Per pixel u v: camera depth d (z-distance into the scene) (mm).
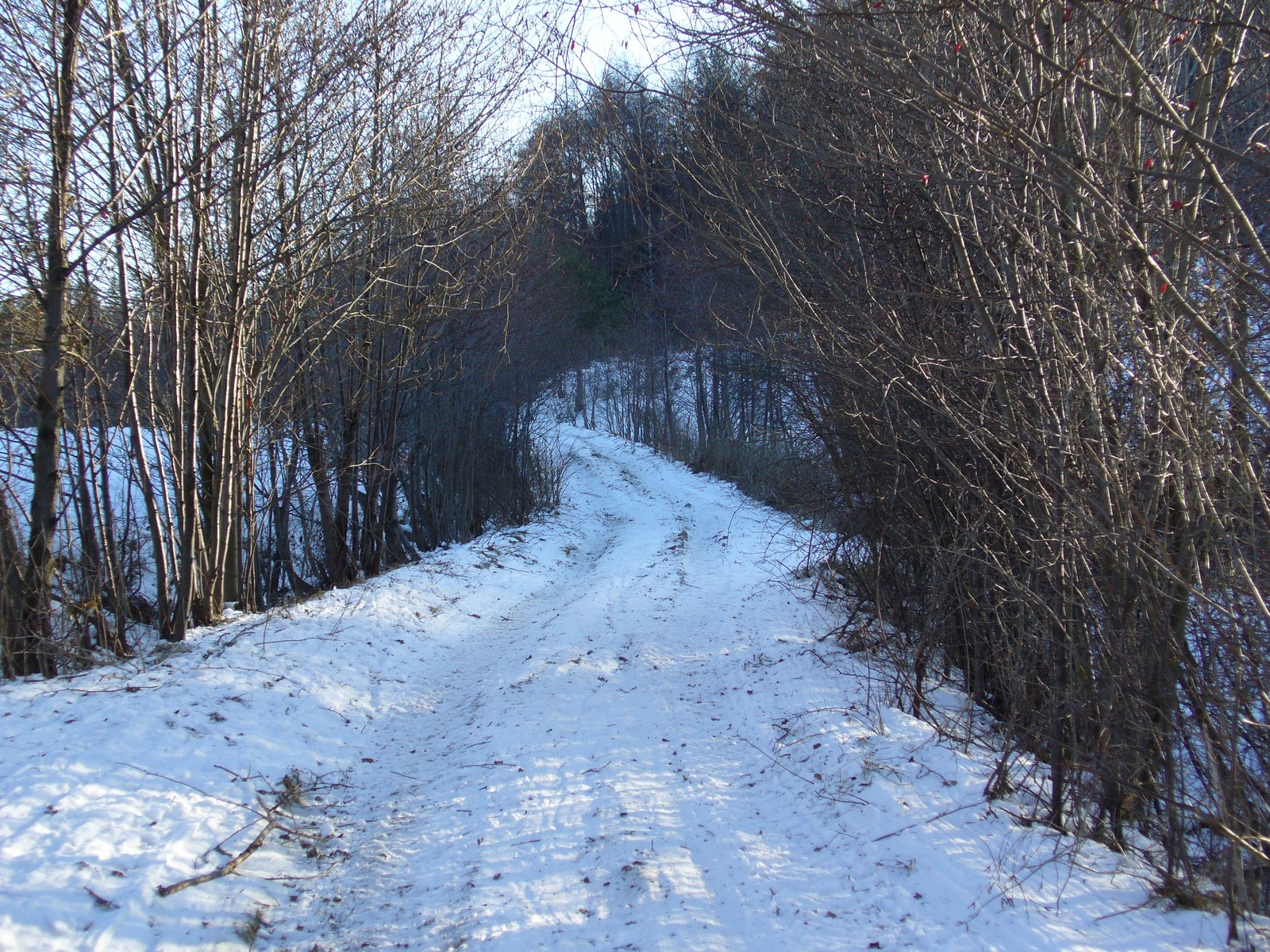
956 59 4328
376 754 6531
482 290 15062
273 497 12516
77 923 3680
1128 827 4523
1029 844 4148
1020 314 4766
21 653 7246
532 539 18844
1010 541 5270
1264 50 4215
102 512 9820
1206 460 3895
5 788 4652
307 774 5844
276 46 9445
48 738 5414
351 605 10422
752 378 8945
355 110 10992
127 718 5723
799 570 11789
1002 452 5145
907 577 7316
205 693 6535
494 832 4781
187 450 8836
